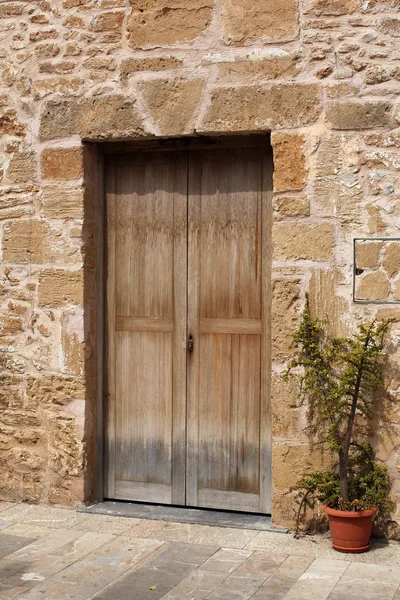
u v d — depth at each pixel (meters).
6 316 5.43
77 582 4.09
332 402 4.63
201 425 5.20
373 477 4.61
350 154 4.71
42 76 5.30
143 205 5.30
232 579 4.12
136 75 5.10
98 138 5.20
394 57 4.65
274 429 4.84
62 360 5.30
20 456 5.41
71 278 5.27
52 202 5.30
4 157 5.42
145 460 5.33
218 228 5.14
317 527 4.79
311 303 4.77
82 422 5.27
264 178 5.04
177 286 5.23
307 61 4.77
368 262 4.69
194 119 4.97
